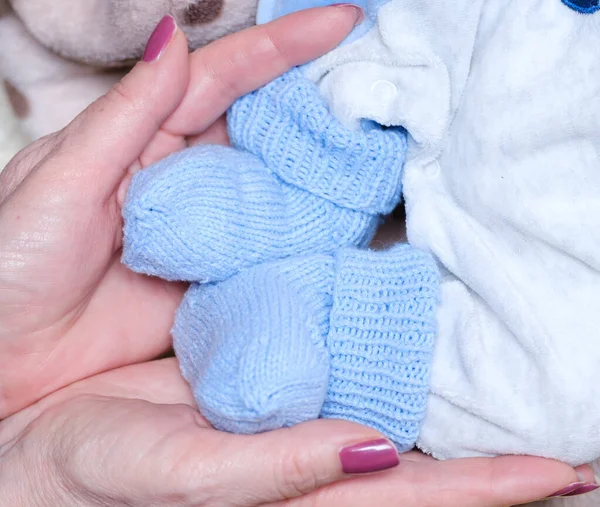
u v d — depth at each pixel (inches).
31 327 23.7
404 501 22.2
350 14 22.9
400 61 22.8
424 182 23.2
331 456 21.3
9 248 23.1
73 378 24.5
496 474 22.0
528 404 22.1
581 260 22.3
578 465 22.6
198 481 21.5
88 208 23.3
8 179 24.5
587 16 21.7
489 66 22.2
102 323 24.5
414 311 22.4
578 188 22.1
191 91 23.6
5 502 23.1
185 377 23.2
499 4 22.3
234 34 23.2
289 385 21.0
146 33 23.6
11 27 25.7
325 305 22.6
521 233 22.5
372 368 22.3
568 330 22.1
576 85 21.8
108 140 23.2
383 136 23.0
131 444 22.0
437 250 23.0
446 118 22.7
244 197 22.6
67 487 22.6
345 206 23.1
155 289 24.9
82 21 23.8
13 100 26.4
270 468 21.4
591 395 21.9
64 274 23.4
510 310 22.2
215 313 22.4
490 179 22.4
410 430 22.5
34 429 23.3
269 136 23.0
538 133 22.0
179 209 22.1
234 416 21.2
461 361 22.5
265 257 22.8
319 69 23.4
